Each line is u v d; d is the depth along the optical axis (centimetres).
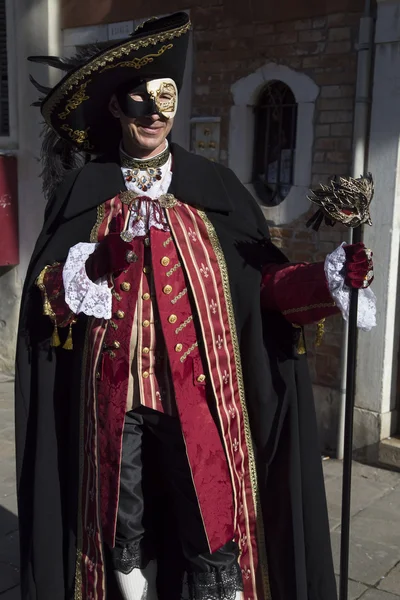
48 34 554
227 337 225
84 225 223
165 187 225
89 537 225
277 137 454
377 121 397
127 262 201
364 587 305
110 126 234
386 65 389
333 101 414
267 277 226
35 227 586
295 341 231
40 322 224
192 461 213
